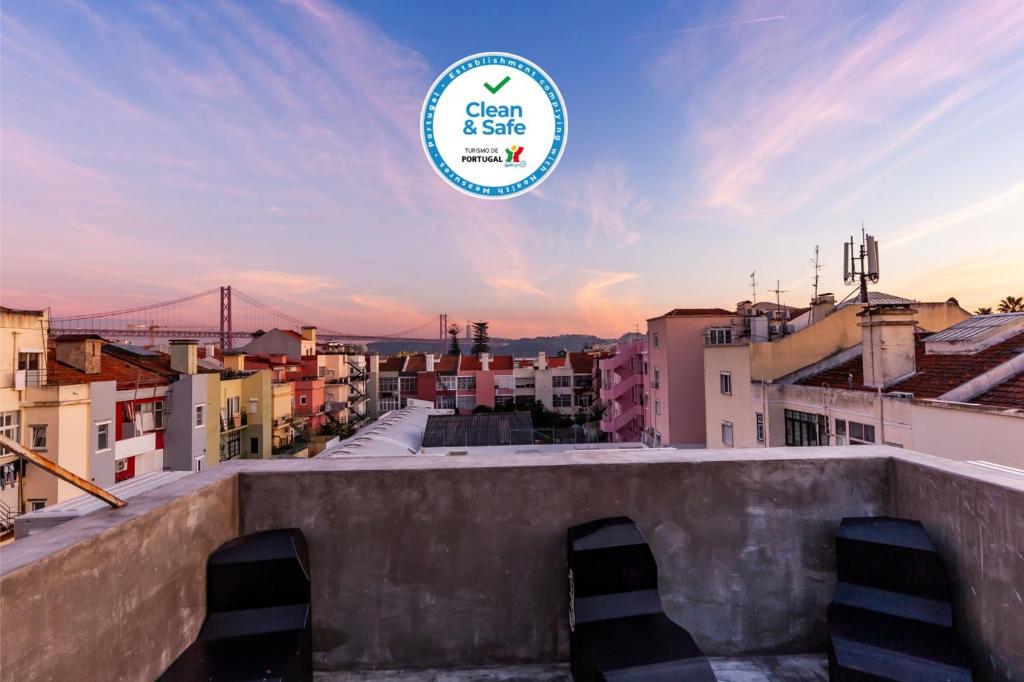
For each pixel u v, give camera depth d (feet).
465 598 7.43
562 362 202.49
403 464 7.62
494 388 188.85
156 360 95.91
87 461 64.80
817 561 7.69
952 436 31.09
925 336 52.60
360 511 7.39
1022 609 5.58
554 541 7.50
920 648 5.93
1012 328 38.55
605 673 5.36
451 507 7.46
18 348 59.47
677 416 94.48
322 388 164.04
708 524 7.63
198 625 6.34
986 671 5.96
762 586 7.63
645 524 7.58
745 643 7.57
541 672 7.25
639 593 6.67
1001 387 31.86
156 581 5.66
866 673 5.72
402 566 7.38
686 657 5.65
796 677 7.13
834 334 59.98
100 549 4.92
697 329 95.71
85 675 4.66
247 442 118.83
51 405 60.44
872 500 7.77
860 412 40.75
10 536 53.31
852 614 6.55
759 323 67.21
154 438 81.61
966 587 6.31
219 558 6.48
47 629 4.31
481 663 7.39
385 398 205.98
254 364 137.90
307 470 7.44
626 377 132.67
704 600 7.57
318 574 7.31
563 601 7.45
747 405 60.39
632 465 7.63
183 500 6.19
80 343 71.87
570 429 137.69
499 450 60.13
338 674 7.23
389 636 7.33
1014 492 5.73
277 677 5.27
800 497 7.73
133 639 5.28
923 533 6.78
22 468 58.70
